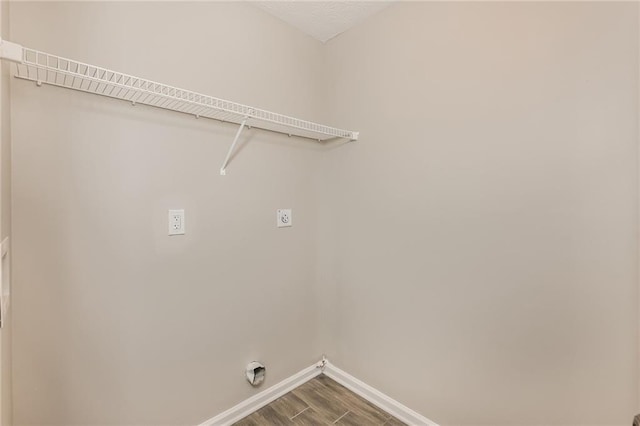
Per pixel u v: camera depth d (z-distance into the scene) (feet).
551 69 3.74
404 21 5.25
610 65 3.35
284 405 5.72
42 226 3.49
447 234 4.75
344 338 6.39
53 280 3.57
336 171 6.50
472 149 4.44
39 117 3.45
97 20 3.81
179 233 4.57
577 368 3.64
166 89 4.35
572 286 3.65
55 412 3.61
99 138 3.85
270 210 5.77
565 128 3.66
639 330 3.23
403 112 5.29
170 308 4.50
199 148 4.77
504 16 4.11
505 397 4.21
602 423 3.48
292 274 6.19
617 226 3.34
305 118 6.34
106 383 3.97
